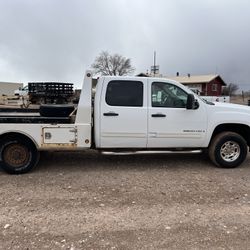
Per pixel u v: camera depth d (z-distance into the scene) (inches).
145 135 275.3
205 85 2765.7
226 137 285.3
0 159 261.9
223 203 205.6
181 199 211.8
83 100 267.0
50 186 236.4
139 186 237.1
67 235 162.2
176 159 319.9
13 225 172.9
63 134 265.4
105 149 278.1
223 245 153.4
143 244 153.9
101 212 190.1
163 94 278.1
